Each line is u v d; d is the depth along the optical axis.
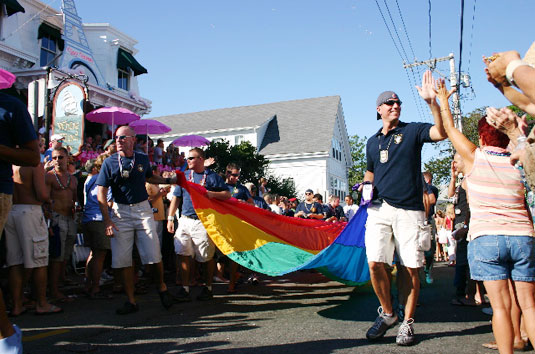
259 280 8.63
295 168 34.41
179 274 7.74
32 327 4.54
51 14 17.00
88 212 6.37
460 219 6.11
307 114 37.69
